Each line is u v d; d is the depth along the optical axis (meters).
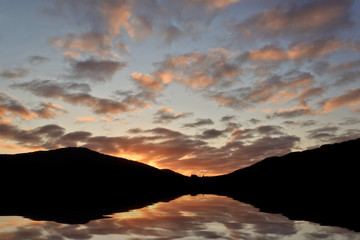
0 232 13.83
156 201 36.50
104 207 26.70
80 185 56.03
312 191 47.06
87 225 16.05
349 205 28.50
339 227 15.73
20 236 13.01
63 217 19.09
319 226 16.12
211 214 22.06
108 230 14.64
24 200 31.50
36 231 14.13
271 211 24.09
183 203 33.28
